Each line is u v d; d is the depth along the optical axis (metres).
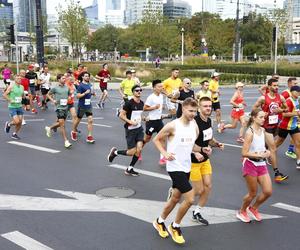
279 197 7.68
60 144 12.46
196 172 6.19
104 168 9.72
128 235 6.00
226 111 20.56
